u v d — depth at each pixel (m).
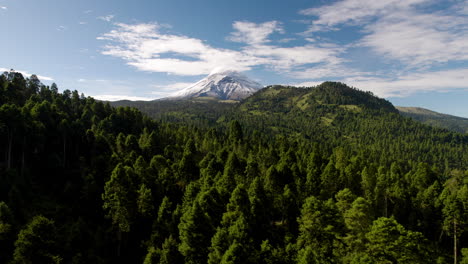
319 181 69.94
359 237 42.28
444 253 59.16
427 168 85.38
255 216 50.09
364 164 94.69
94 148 78.38
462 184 90.31
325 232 43.03
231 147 121.50
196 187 58.94
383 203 69.25
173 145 112.19
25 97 101.06
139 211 54.09
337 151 133.50
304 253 33.53
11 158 64.81
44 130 72.19
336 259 40.31
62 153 75.31
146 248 50.12
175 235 48.81
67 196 60.47
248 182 72.31
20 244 33.59
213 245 39.25
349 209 48.06
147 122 136.88
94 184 60.06
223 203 54.56
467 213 57.09
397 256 36.94
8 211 39.25
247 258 37.06
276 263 37.69
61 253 39.69
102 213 57.72
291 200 58.41
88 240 48.78
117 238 52.94
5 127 59.56
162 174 66.94
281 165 73.00
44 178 64.62
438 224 63.28
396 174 88.94
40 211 52.28
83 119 101.56
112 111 125.75
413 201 68.06
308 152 126.88
